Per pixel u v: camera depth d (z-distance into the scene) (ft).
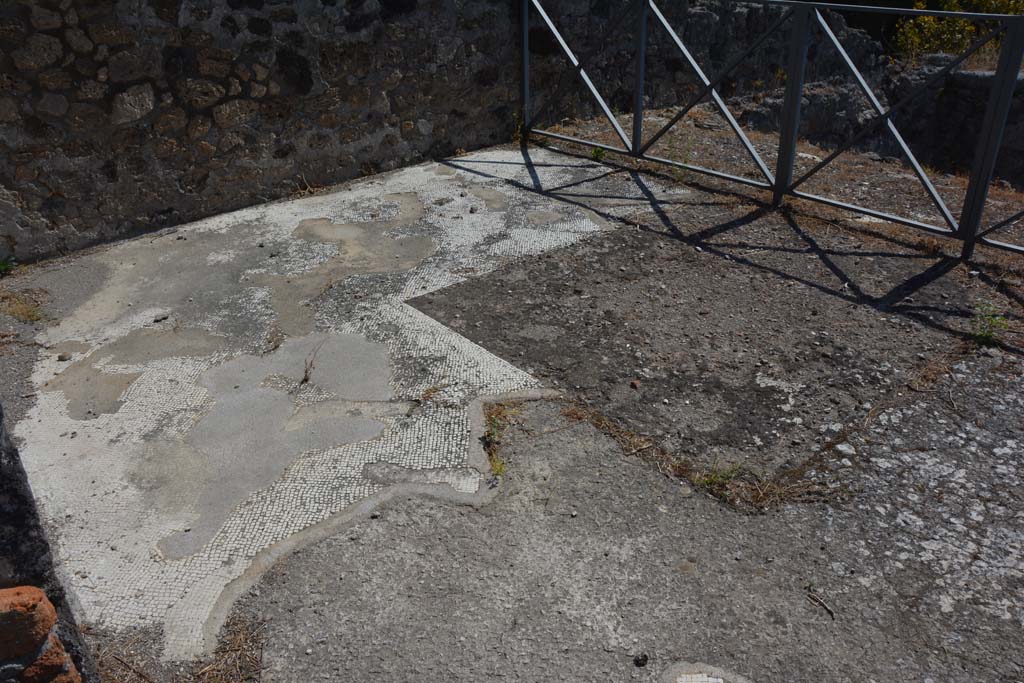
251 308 11.17
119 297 11.52
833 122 24.81
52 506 7.62
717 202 14.83
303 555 7.02
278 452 8.32
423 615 6.44
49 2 11.83
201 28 13.39
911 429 8.52
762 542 7.11
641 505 7.54
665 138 19.03
